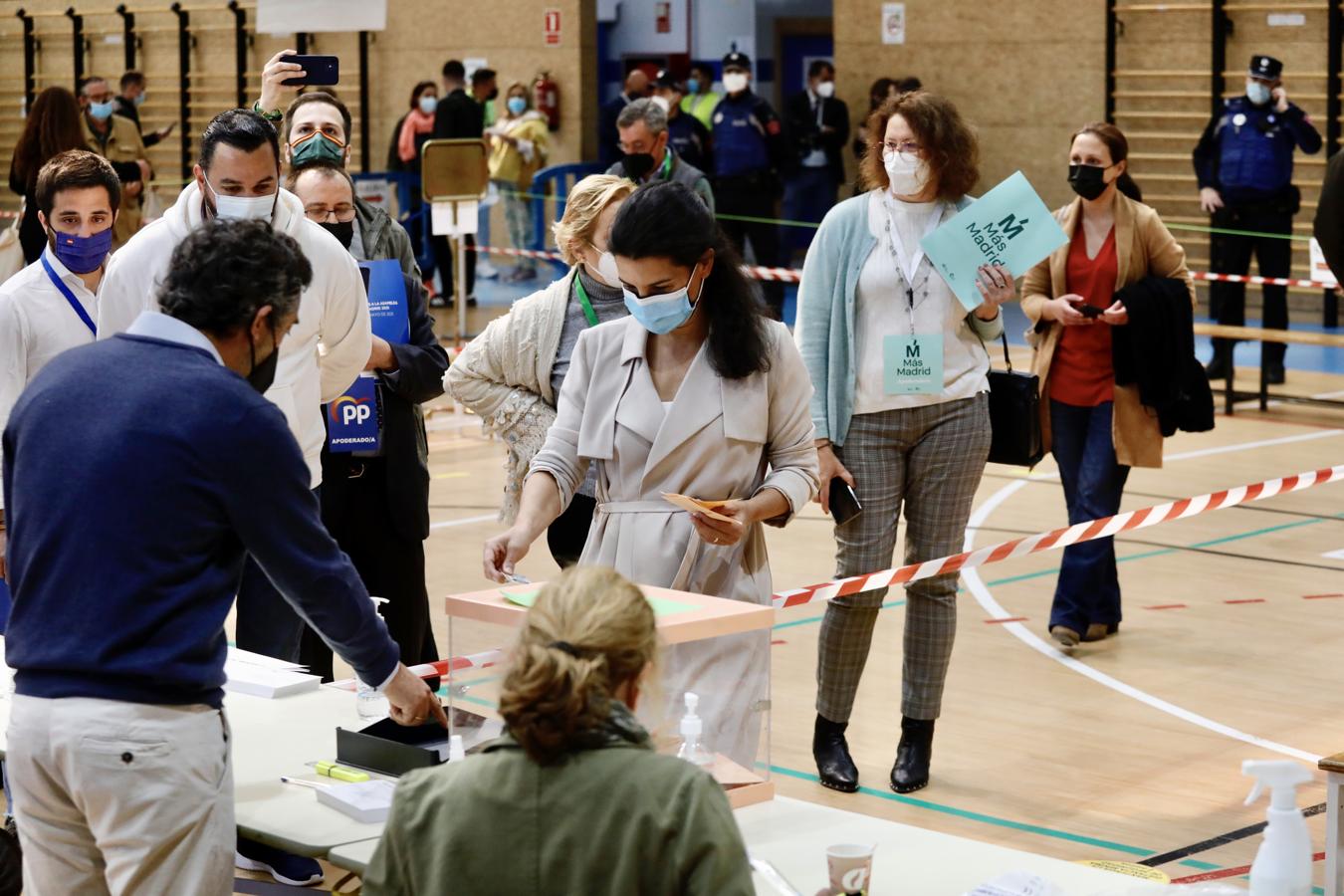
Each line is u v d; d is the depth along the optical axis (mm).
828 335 4605
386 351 4547
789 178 16578
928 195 4574
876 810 4586
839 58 16969
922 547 4672
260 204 3854
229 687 3701
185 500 2572
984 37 16188
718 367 3473
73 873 2752
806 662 6059
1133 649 6207
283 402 4000
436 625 6441
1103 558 6227
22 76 20984
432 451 10484
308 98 4906
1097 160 5875
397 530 4676
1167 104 15289
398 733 3197
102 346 2670
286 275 2713
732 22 20547
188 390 2588
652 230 3291
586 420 3564
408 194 15859
